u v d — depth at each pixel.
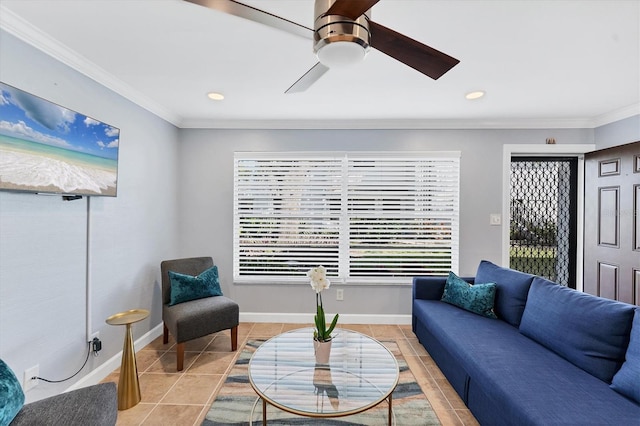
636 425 1.23
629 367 1.45
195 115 3.27
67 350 2.04
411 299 3.47
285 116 3.27
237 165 3.53
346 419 1.89
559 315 1.89
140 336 2.84
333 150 3.47
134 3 1.51
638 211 2.74
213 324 2.64
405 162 3.46
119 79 2.39
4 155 1.58
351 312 3.49
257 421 1.87
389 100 2.79
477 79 2.33
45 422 1.27
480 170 3.42
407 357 2.67
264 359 1.90
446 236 3.45
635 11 1.53
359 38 1.12
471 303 2.61
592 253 3.21
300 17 1.60
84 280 2.18
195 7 1.53
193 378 2.34
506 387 1.50
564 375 1.60
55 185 1.86
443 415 1.92
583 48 1.88
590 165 3.26
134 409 1.97
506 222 3.40
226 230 3.52
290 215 3.51
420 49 1.25
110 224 2.44
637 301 2.74
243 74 2.30
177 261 3.09
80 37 1.82
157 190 3.10
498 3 1.48
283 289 3.51
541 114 3.14
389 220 3.48
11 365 1.68
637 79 2.32
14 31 1.66
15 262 1.70
